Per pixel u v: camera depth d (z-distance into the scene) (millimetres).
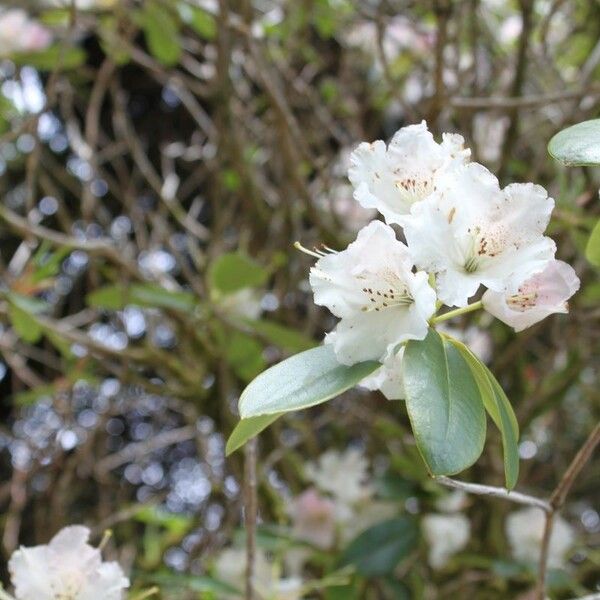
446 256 537
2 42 1105
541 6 1193
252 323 882
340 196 1155
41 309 859
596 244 595
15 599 663
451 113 1068
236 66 1205
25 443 1120
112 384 1210
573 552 1035
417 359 525
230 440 547
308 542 930
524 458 1116
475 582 1027
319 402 528
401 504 988
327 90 1266
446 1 855
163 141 1609
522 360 1045
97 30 1196
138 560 1125
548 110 1129
